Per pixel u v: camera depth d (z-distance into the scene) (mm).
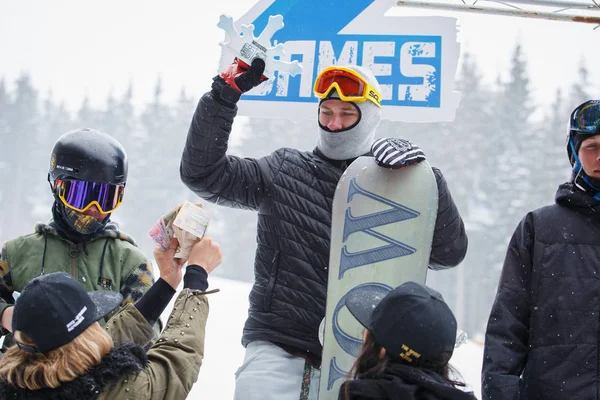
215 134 3229
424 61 4453
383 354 2289
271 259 3285
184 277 2693
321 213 3285
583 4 5691
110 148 3115
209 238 2795
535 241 3076
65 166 3039
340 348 2992
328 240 3244
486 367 2953
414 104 4445
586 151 3043
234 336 11141
